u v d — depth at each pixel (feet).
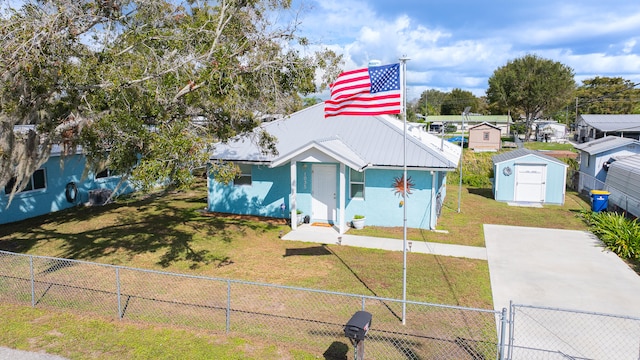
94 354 23.75
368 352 23.80
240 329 26.37
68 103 32.91
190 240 46.01
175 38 35.40
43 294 31.53
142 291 32.09
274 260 39.83
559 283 34.65
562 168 67.87
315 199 54.13
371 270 37.14
